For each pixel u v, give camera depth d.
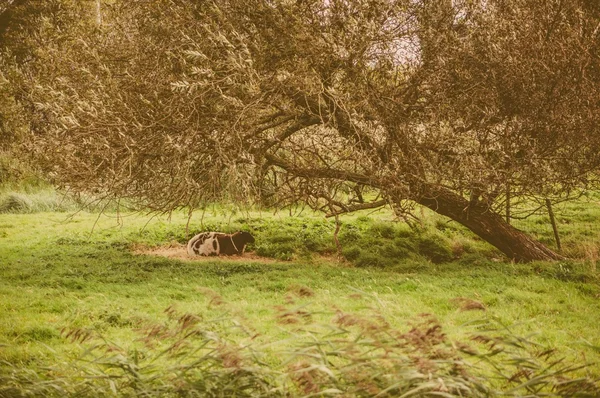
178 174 12.49
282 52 12.48
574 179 13.30
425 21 12.85
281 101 12.88
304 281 11.96
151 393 4.73
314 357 4.48
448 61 12.74
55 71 12.95
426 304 10.20
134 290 11.33
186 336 4.89
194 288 11.57
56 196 23.22
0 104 15.20
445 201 14.27
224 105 11.97
